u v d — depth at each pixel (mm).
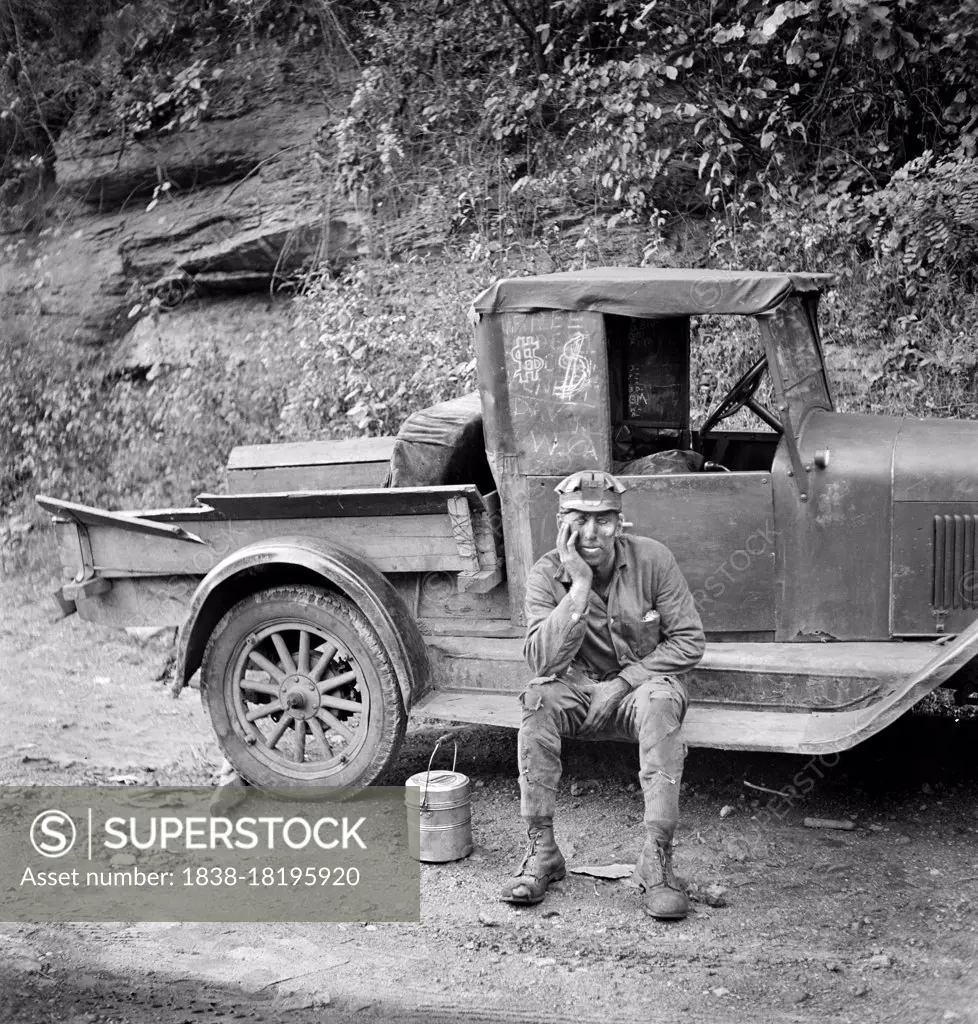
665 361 5473
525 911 3916
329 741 5500
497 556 4867
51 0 12938
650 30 9367
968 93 8453
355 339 8844
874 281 8031
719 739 4137
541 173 9828
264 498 5004
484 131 10141
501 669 4812
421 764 5465
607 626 4102
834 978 3359
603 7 9891
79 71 12484
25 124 12555
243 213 10758
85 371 10836
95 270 11305
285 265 10414
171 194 11539
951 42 8203
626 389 5270
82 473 10180
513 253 9352
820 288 5020
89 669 7082
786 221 8422
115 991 3398
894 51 8250
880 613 4457
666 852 3861
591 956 3566
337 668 5277
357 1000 3328
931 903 3818
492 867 4301
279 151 11047
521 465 4781
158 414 10047
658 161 8906
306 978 3482
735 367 7086
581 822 4645
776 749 4070
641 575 4117
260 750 5020
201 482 9531
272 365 9773
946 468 4383
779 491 4527
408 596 5102
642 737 3889
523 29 10164
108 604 5535
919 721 5547
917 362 7684
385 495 4801
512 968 3510
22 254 12023
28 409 10812
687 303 4527
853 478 4453
